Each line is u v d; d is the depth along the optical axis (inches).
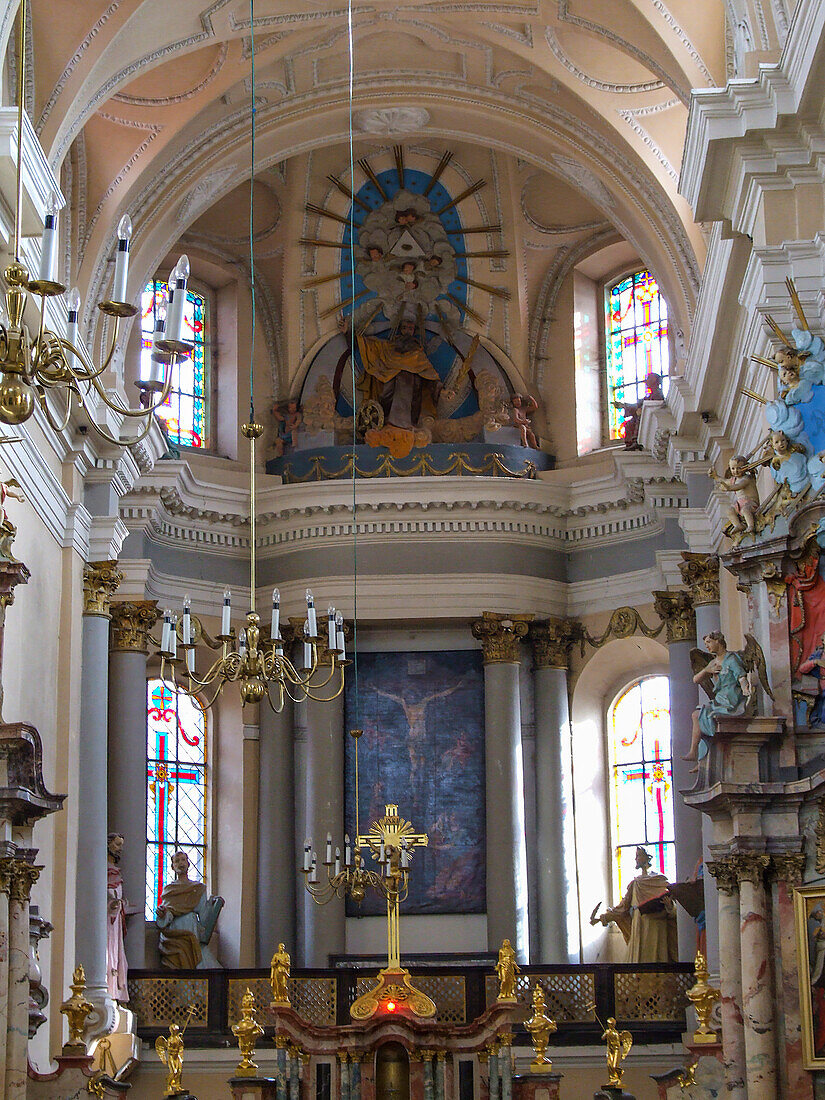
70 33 709.9
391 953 786.2
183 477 938.1
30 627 738.2
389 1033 749.3
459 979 847.7
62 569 807.1
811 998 579.2
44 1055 741.3
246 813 968.3
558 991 843.4
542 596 981.8
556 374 1037.8
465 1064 751.7
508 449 1000.9
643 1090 821.9
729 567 625.9
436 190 1027.3
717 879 614.9
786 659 611.8
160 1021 843.4
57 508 792.9
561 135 887.1
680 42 722.2
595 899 975.0
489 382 1026.7
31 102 712.4
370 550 971.9
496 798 945.5
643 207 868.0
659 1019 837.8
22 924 613.0
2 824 607.2
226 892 962.7
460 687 985.5
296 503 969.5
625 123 846.5
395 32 858.1
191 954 895.1
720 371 775.1
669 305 880.3
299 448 1017.5
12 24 634.2
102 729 823.7
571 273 1043.9
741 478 634.8
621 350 1043.3
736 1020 604.4
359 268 1033.5
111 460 839.1
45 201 641.0
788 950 590.6
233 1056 830.5
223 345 1039.0
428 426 1012.5
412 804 969.5
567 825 966.4
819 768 604.4
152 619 911.7
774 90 599.5
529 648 994.1
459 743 977.5
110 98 805.9
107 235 826.2
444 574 967.6
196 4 754.8
